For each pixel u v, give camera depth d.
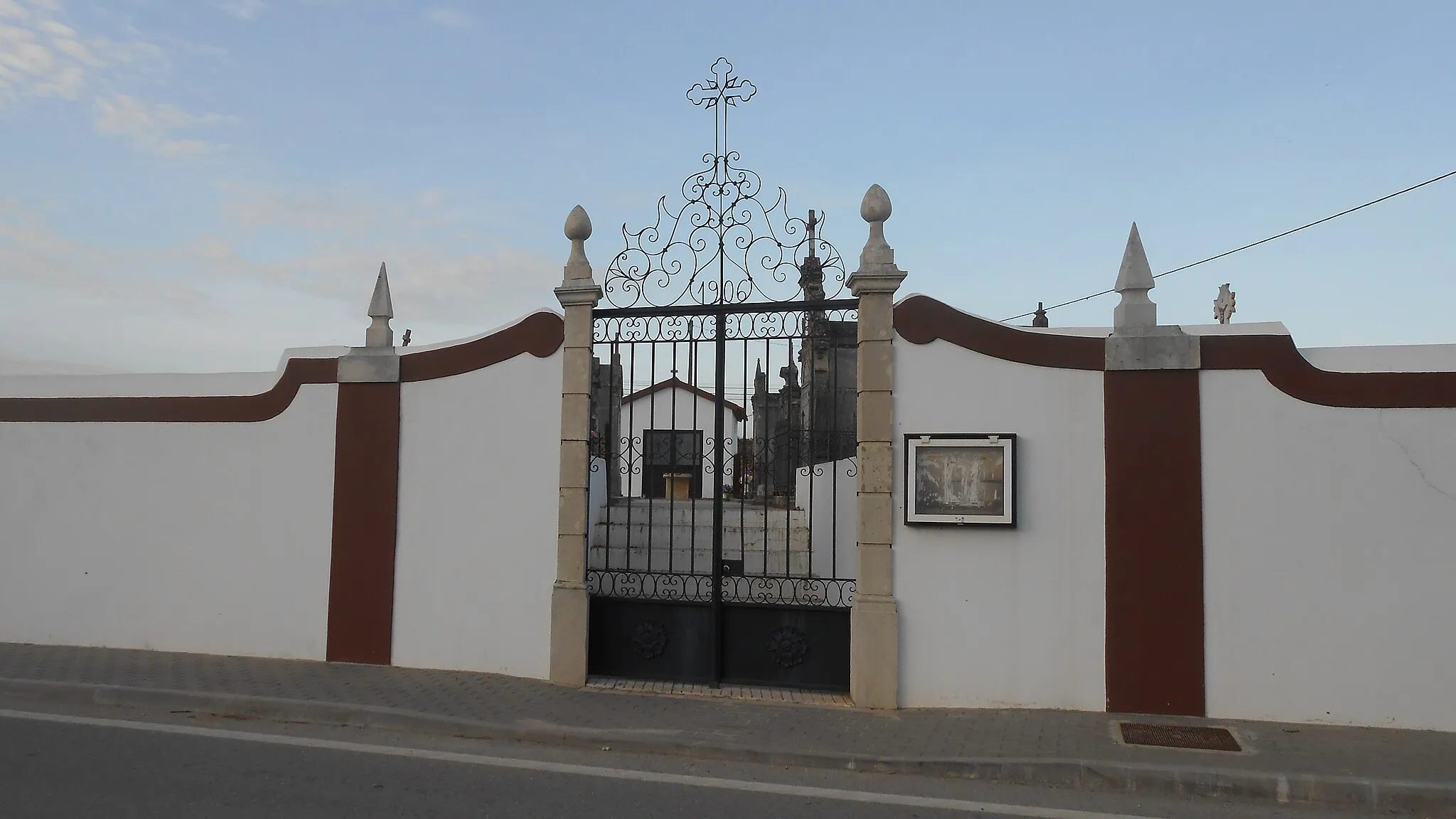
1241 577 7.38
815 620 8.15
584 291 8.41
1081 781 6.18
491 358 8.66
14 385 9.62
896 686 7.70
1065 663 7.59
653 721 7.19
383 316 9.00
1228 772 6.04
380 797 5.65
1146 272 7.67
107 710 7.49
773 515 11.03
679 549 9.45
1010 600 7.68
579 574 8.32
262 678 8.14
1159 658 7.45
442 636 8.61
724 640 8.28
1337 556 7.25
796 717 7.36
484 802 5.62
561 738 6.90
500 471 8.58
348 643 8.77
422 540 8.70
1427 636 7.08
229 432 9.18
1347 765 6.19
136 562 9.27
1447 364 7.18
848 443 10.45
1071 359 7.70
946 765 6.34
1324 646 7.23
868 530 7.84
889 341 7.93
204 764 6.18
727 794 5.87
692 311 8.34
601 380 11.60
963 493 7.75
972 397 7.82
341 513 8.88
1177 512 7.48
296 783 5.87
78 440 9.48
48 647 9.23
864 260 8.00
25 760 6.19
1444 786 5.80
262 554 9.02
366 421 8.88
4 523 9.54
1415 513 7.15
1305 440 7.34
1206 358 7.52
